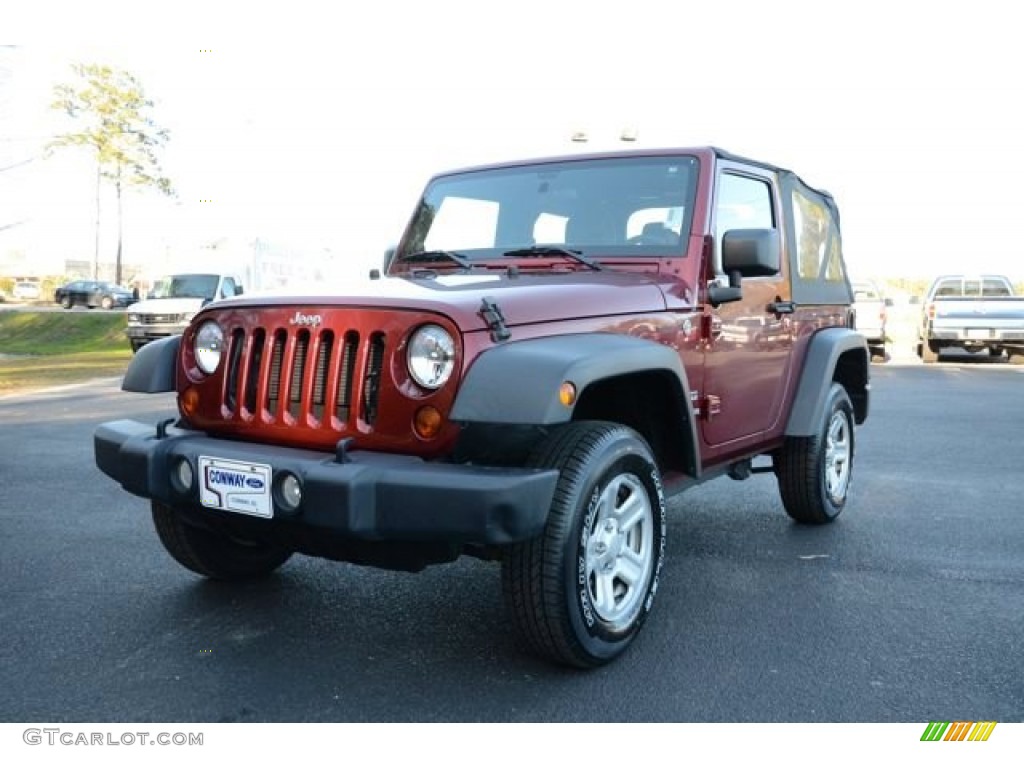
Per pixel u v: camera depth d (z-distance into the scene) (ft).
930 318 59.41
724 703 10.24
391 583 14.39
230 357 11.66
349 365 10.75
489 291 11.17
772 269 13.12
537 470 9.95
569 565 10.39
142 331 64.08
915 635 12.28
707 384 13.70
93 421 32.22
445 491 9.50
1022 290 95.04
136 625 12.51
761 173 15.61
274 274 74.18
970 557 16.01
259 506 10.48
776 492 21.49
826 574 15.02
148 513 18.84
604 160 14.65
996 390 43.68
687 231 13.52
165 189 131.44
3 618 12.75
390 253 16.12
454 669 11.11
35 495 20.48
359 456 10.28
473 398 9.82
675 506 20.06
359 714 9.95
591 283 12.23
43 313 97.96
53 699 10.27
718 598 13.82
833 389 18.17
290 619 12.78
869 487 21.94
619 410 13.14
